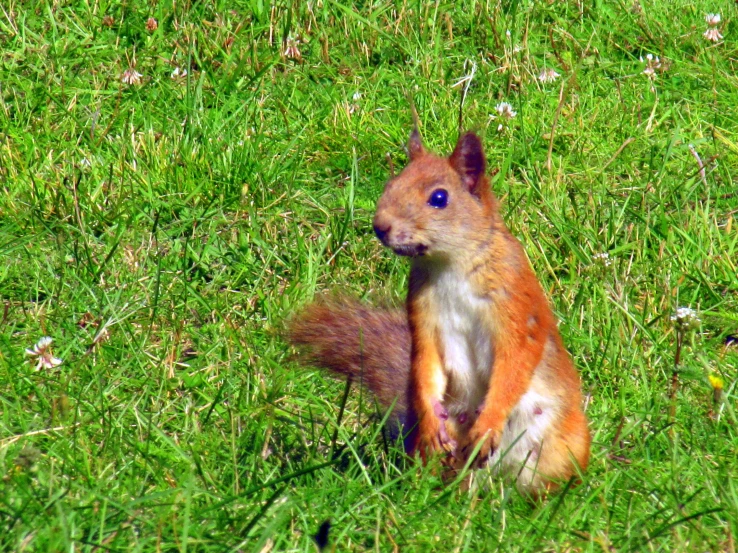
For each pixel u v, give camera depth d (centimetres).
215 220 1095
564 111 1317
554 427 761
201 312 979
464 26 1499
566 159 1212
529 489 758
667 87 1395
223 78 1330
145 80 1338
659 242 1067
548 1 1557
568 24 1506
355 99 1314
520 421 763
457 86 1366
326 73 1396
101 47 1402
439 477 732
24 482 656
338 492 691
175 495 647
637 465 738
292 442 791
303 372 883
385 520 662
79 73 1359
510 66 1378
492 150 1237
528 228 1065
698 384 865
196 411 824
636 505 687
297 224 1105
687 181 1179
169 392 852
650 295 991
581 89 1376
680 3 1584
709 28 1478
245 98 1328
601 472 757
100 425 772
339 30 1472
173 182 1151
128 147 1184
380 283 1016
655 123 1308
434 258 748
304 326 854
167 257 1047
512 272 741
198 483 701
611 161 1166
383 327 855
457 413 786
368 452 772
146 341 918
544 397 760
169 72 1376
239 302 998
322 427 820
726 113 1334
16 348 901
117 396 836
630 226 1084
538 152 1248
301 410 840
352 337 848
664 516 672
